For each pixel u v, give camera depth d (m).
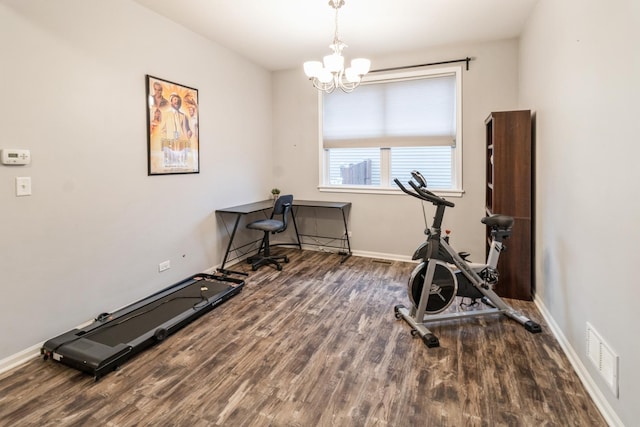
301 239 5.21
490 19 3.37
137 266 3.08
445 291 2.68
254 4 3.02
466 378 2.04
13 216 2.17
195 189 3.74
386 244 4.68
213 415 1.75
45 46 2.30
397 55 4.35
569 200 2.23
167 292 3.16
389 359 2.25
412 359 2.25
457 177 4.23
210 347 2.40
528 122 3.09
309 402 1.84
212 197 4.01
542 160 2.88
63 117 2.43
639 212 1.42
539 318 2.82
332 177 5.04
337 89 4.77
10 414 1.75
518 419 1.70
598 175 1.80
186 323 2.71
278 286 3.62
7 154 2.11
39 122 2.28
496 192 3.20
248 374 2.10
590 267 1.90
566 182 2.28
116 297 2.89
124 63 2.88
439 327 2.68
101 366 2.03
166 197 3.37
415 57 4.27
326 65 2.76
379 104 4.56
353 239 4.87
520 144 3.12
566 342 2.29
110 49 2.75
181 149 3.51
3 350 2.14
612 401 1.65
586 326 1.95
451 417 1.72
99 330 2.45
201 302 2.96
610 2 1.65
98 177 2.70
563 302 2.36
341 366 2.18
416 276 2.68
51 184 2.37
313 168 5.01
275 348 2.40
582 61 2.00
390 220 4.64
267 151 5.09
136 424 1.69
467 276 2.75
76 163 2.53
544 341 2.45
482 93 4.03
